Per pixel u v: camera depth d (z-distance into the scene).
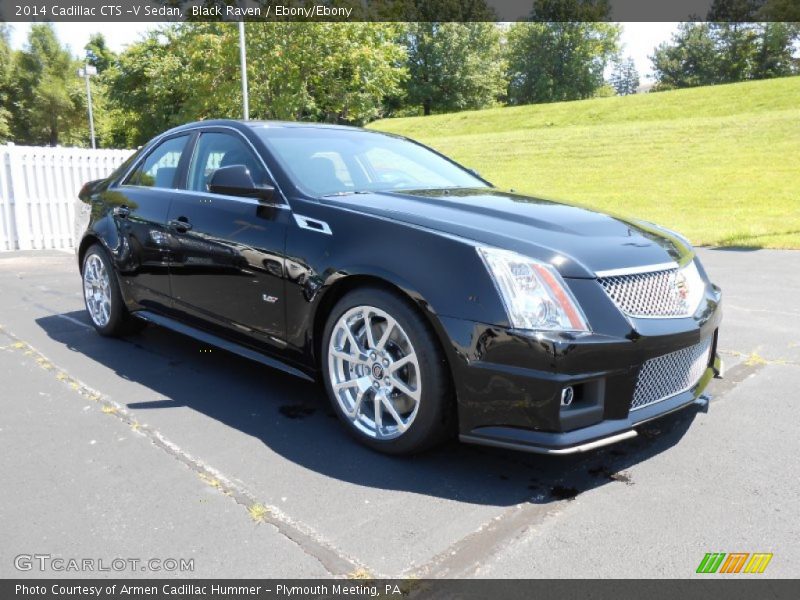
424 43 61.19
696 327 2.90
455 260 2.70
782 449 3.07
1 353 4.55
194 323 4.01
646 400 2.81
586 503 2.59
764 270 7.89
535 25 72.00
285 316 3.32
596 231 3.04
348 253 3.00
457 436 2.90
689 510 2.54
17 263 8.80
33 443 3.12
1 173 9.90
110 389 3.85
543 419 2.54
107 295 4.84
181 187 4.16
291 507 2.55
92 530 2.39
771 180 17.17
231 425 3.34
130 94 38.94
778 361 4.38
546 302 2.57
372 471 2.85
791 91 31.05
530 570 2.16
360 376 3.06
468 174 4.42
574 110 37.75
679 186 17.83
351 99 27.70
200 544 2.31
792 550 2.28
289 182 3.45
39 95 51.50
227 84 24.64
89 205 5.00
